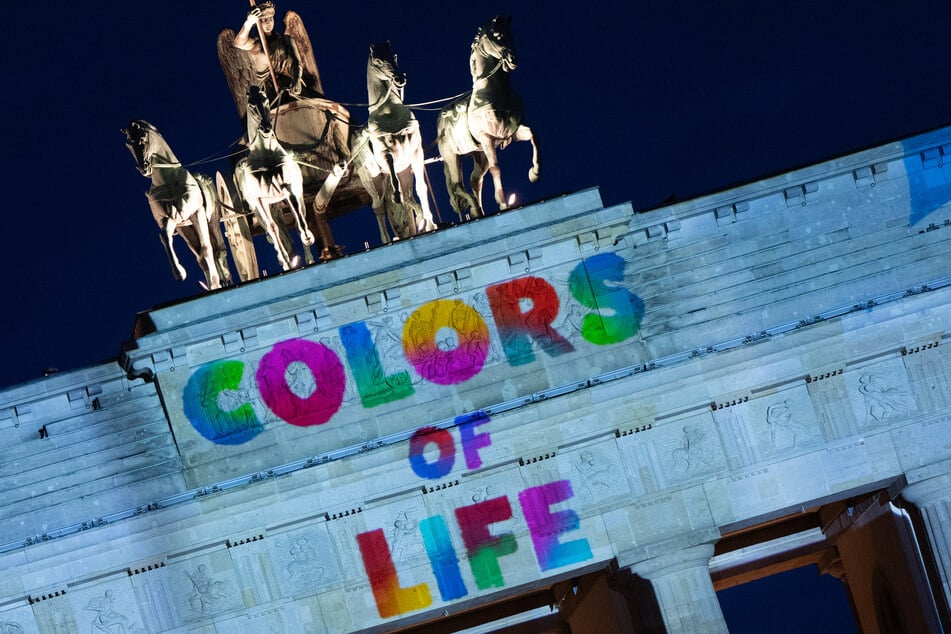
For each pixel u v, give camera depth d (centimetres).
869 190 8519
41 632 8094
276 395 8212
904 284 8475
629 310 8319
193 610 8094
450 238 8306
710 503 8219
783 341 8344
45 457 8231
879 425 8356
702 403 8269
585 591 8881
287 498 8119
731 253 8419
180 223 8650
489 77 8688
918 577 8512
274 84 9244
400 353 8250
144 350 8119
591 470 8194
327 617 8081
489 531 8131
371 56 8831
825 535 9481
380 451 8119
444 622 9350
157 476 8194
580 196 8362
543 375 8250
